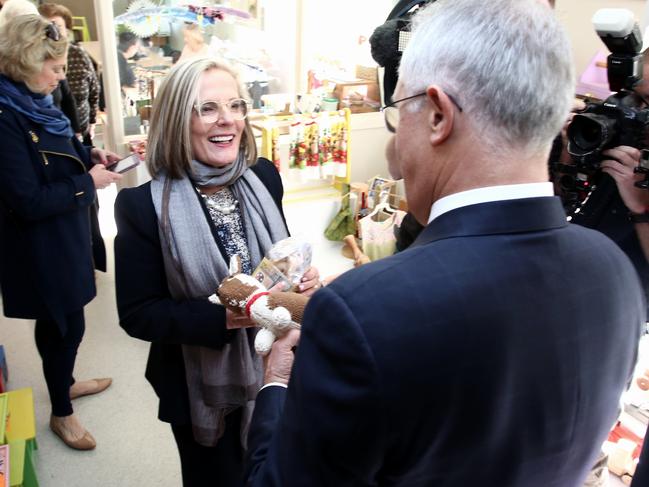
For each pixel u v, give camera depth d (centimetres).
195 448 153
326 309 59
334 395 56
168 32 290
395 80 106
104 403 254
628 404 189
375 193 286
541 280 61
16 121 183
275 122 272
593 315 65
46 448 228
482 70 59
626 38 115
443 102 61
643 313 75
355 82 312
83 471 218
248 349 142
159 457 227
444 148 64
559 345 62
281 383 92
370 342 55
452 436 58
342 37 324
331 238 291
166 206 132
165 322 130
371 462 57
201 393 143
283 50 318
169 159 134
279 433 65
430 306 56
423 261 60
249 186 146
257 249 142
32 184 185
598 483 110
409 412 55
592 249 69
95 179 209
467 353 56
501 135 60
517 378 60
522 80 58
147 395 260
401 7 120
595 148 118
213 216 140
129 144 287
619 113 118
